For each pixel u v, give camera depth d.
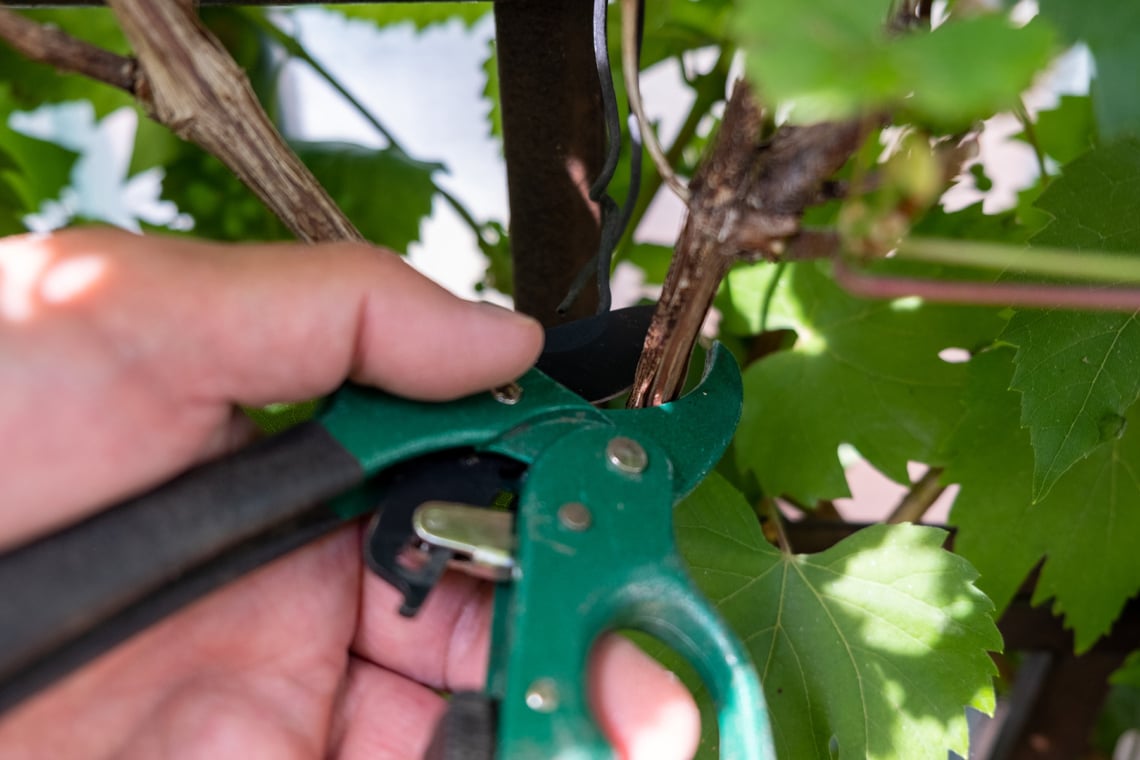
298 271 0.48
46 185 1.11
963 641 0.62
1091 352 0.57
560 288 0.71
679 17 0.85
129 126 1.65
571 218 0.67
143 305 0.47
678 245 0.43
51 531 0.44
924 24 0.39
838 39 0.25
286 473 0.45
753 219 0.38
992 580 0.74
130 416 0.47
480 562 0.46
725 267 0.43
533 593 0.44
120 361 0.47
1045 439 0.57
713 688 0.46
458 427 0.50
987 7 0.30
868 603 0.65
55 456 0.46
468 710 0.42
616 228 0.57
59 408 0.45
